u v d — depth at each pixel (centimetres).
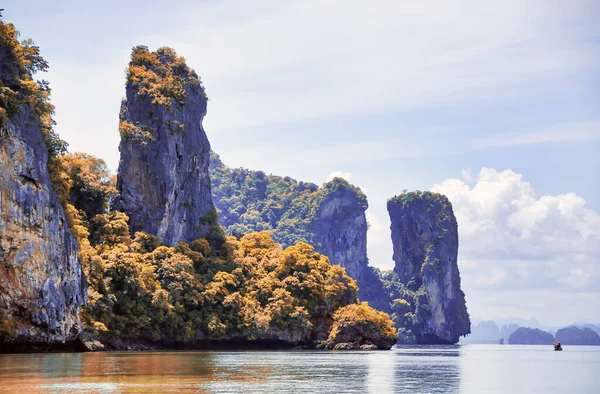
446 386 7925
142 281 16500
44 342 12519
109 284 15900
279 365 10700
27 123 12381
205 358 12188
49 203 12631
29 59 14238
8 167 11719
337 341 19362
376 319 19875
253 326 18175
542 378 9569
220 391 6669
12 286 11712
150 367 9212
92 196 18900
